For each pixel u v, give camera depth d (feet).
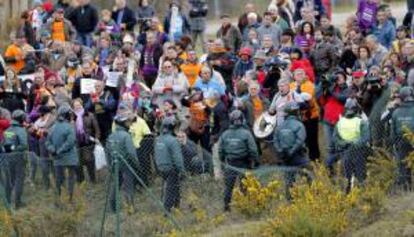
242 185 251.39
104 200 259.80
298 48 280.10
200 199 253.65
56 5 353.10
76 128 274.77
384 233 227.81
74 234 255.70
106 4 442.91
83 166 265.95
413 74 255.70
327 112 263.49
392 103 249.14
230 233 237.86
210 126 268.82
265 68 279.49
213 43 294.25
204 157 256.11
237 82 274.16
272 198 247.50
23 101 292.61
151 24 313.53
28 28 335.06
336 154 249.14
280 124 253.03
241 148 249.96
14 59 314.55
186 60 291.99
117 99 281.13
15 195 261.03
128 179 255.91
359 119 246.88
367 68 282.56
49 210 257.14
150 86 301.02
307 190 237.86
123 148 254.68
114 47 316.40
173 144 252.62
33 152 270.67
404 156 242.99
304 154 249.96
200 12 345.92
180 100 278.05
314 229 229.25
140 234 250.78
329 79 265.13
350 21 311.06
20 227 253.24
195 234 242.37
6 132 266.57
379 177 244.01
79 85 287.89
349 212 237.04
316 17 334.65
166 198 253.44
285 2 331.16
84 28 336.70
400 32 293.84
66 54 312.09
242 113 256.93
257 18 328.08
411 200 237.86
